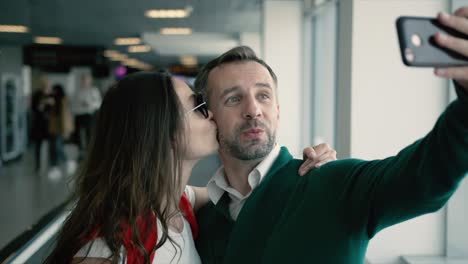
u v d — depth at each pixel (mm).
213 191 1684
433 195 1065
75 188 1664
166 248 1513
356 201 1297
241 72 1606
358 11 3639
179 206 1676
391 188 1187
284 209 1456
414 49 765
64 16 10820
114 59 24359
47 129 10305
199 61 26594
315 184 1429
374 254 3684
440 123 1004
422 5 3604
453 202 3574
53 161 10500
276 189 1528
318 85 8203
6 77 12133
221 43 15242
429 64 769
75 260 1406
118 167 1530
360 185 1306
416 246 3666
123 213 1449
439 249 3658
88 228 1437
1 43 16328
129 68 28594
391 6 3633
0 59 15492
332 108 7770
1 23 11977
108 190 1489
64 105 10500
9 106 12266
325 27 7730
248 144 1560
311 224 1363
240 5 9500
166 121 1567
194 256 1619
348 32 3738
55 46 16875
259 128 1561
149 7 9656
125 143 1542
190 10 10047
